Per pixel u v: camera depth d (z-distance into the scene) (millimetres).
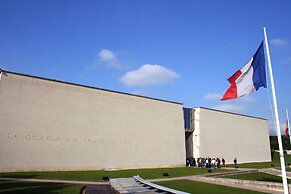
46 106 31812
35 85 31359
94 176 26203
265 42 13602
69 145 32969
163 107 45406
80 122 34406
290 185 21047
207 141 53219
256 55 14133
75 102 34375
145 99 42719
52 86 32688
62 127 32750
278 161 68688
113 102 38344
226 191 20016
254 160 64375
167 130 45312
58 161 31766
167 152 44594
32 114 30625
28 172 28297
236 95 14484
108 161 36344
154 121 43438
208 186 22344
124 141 38656
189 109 52781
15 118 29359
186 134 53281
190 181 25250
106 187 17359
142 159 40531
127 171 33094
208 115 54562
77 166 33250
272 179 30500
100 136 36062
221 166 49375
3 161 27984
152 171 34469
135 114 40812
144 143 41281
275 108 12828
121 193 13102
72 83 34438
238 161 59656
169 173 32344
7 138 28531
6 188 16359
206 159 48312
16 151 28922
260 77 13883
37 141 30547
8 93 29266
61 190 16047
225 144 57125
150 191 14141
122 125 38812
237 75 14633
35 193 14633
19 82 30234
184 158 47406
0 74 29078
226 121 58500
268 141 70562
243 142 62031
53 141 31734
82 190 16891
